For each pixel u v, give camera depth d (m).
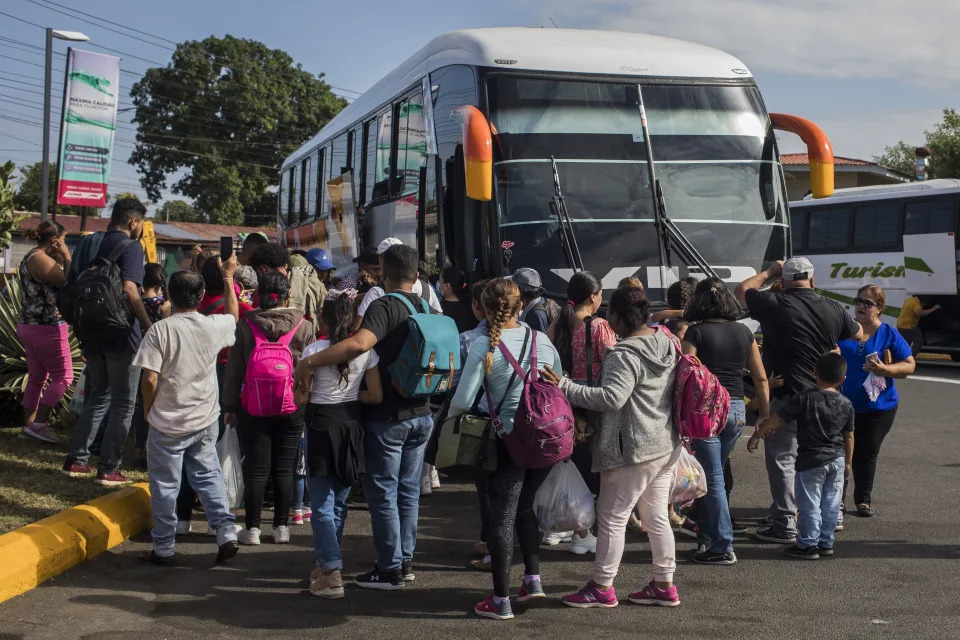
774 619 5.25
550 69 10.03
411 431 5.71
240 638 4.96
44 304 8.61
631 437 5.29
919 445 10.84
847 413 6.48
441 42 11.20
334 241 15.23
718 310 6.46
